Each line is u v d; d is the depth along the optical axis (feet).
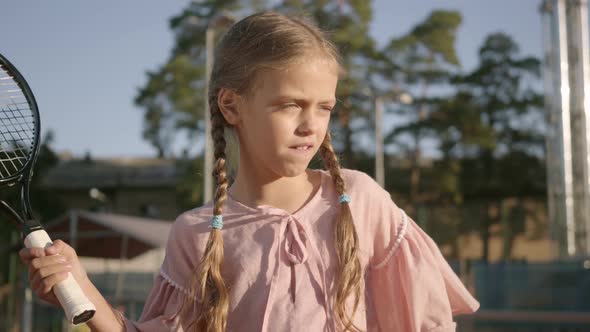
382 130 117.80
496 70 121.70
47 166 109.09
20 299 58.13
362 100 112.27
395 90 115.24
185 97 104.68
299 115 5.41
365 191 5.95
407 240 6.01
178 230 6.01
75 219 51.31
